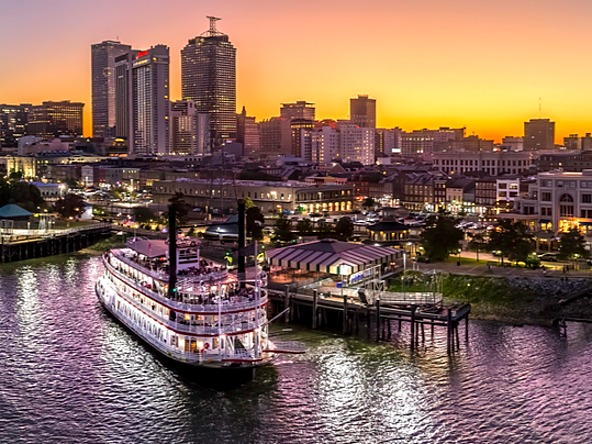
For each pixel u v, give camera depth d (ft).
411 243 540.52
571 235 505.66
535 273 447.42
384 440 246.27
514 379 297.53
